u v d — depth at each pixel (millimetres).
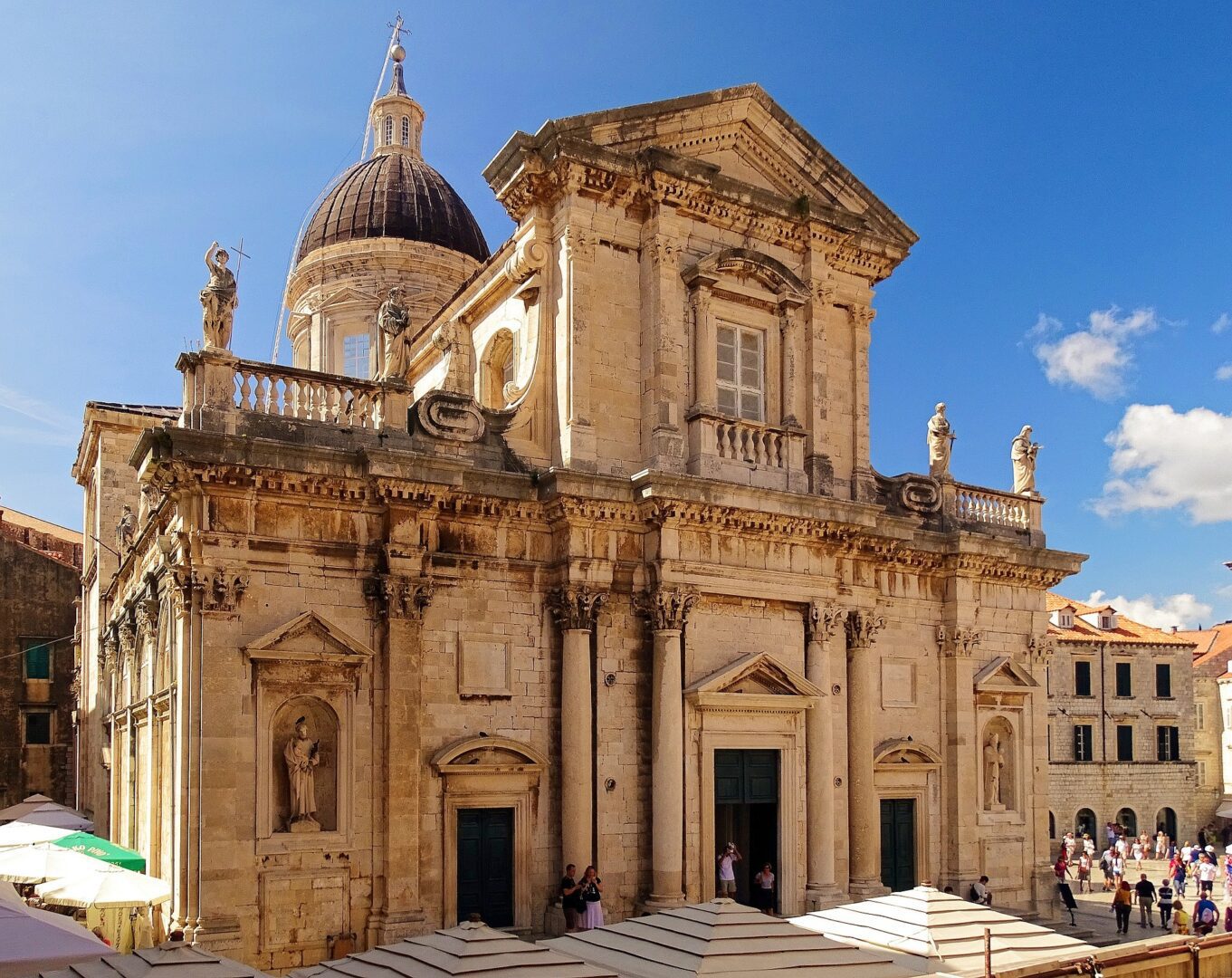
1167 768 66500
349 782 23953
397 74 52781
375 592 24719
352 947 23484
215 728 22594
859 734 30781
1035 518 36844
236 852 22531
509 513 26703
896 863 32281
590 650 26859
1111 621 68625
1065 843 53219
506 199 29484
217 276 24266
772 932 14422
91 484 47812
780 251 31406
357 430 25516
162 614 26172
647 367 28641
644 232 29172
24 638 51656
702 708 27812
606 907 26219
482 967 12266
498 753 25672
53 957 12625
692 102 29516
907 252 33625
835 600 30484
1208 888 35469
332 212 46125
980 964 15055
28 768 50969
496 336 33625
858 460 32250
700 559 27984
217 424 23797
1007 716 35250
